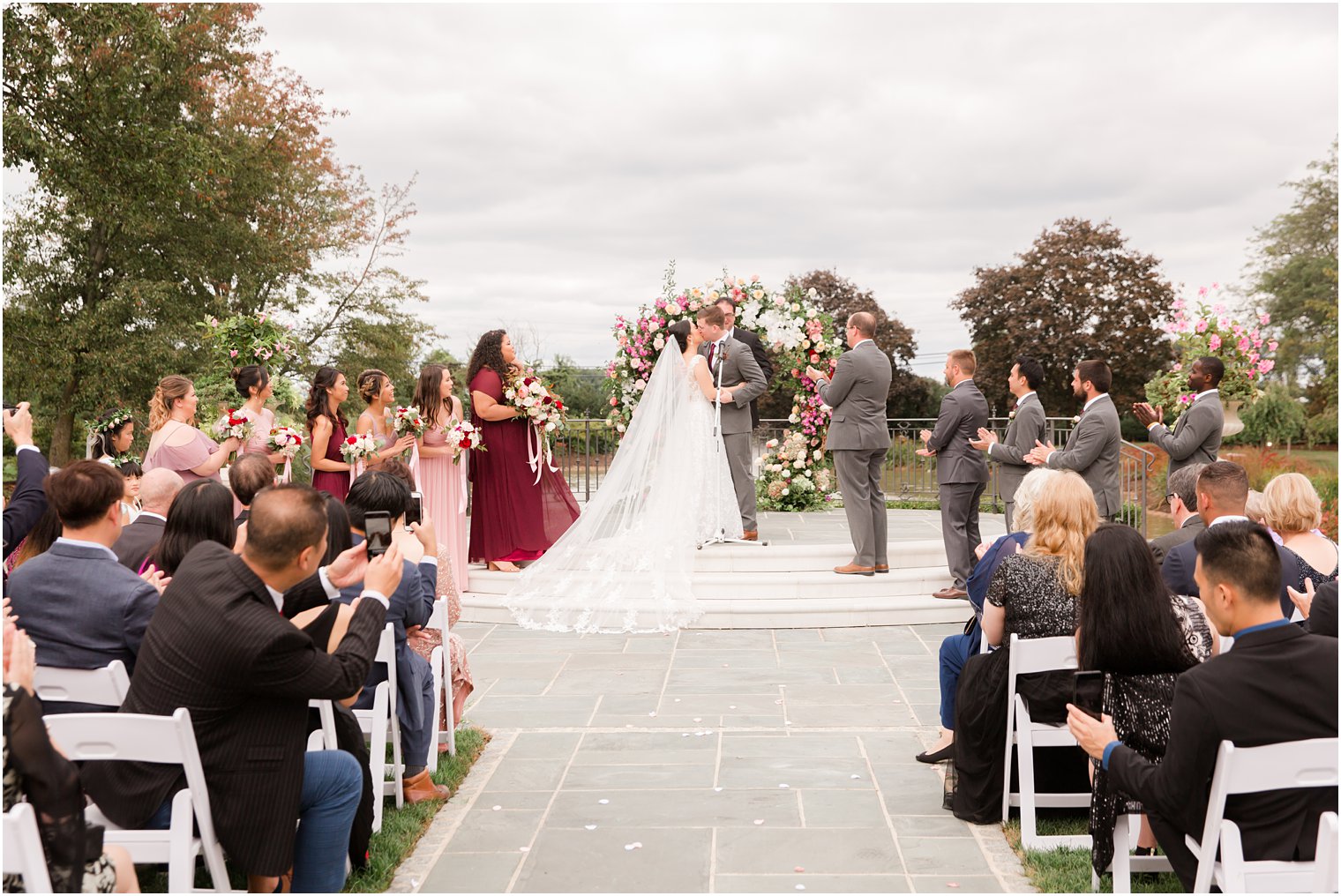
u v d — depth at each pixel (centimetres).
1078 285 4028
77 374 1986
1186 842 283
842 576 799
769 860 363
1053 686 380
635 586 787
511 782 450
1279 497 400
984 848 373
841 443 790
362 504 423
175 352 1988
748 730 522
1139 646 314
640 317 1049
